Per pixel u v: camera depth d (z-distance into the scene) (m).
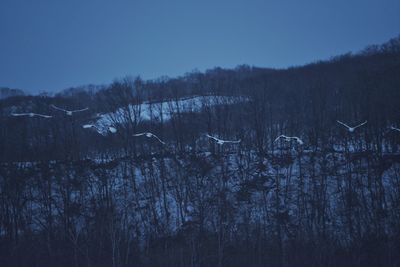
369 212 51.91
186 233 51.50
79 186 57.12
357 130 62.09
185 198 56.78
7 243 50.78
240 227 51.28
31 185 57.56
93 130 67.50
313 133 65.94
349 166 56.00
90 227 51.66
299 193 56.44
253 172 61.28
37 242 49.69
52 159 63.09
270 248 48.94
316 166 60.78
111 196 55.44
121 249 47.53
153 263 46.28
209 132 67.31
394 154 59.91
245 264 45.50
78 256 47.00
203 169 60.50
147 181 60.97
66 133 64.06
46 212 54.84
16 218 53.03
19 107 64.88
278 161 62.72
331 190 57.62
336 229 51.69
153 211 54.50
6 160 59.28
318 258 45.69
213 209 54.22
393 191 54.41
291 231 51.78
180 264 45.62
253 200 56.50
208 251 47.78
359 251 46.38
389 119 61.56
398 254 45.81
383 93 63.09
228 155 64.88
